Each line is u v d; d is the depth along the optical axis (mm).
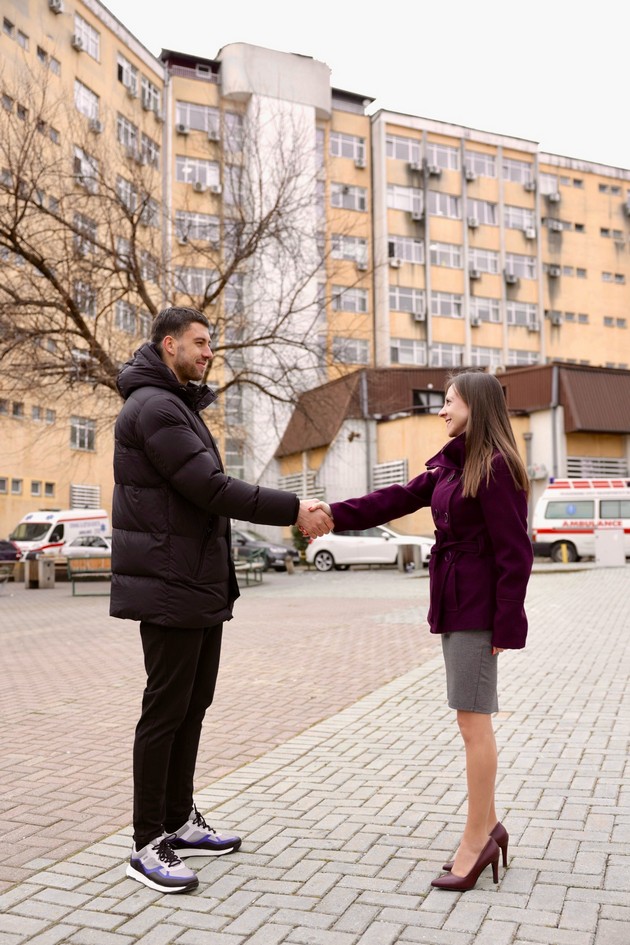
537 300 52312
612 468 31031
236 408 23859
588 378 30797
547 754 4863
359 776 4559
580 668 7680
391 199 48688
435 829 3705
